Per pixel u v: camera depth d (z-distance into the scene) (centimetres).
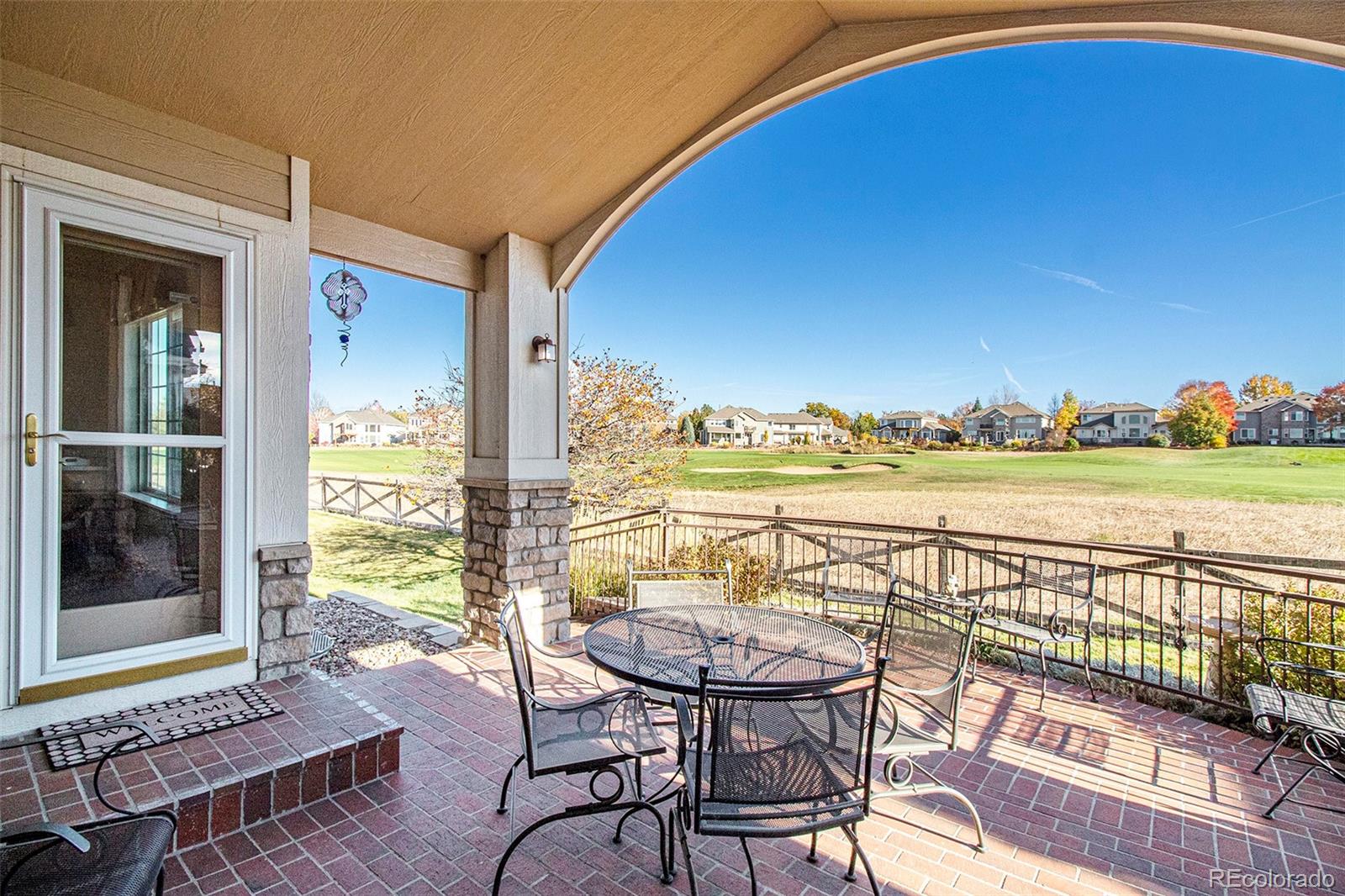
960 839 242
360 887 205
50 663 259
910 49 302
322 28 272
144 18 247
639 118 367
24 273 253
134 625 283
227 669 307
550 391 483
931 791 236
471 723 339
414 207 405
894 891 210
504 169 389
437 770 285
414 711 355
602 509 802
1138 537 880
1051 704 385
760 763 174
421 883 209
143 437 285
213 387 306
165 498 292
